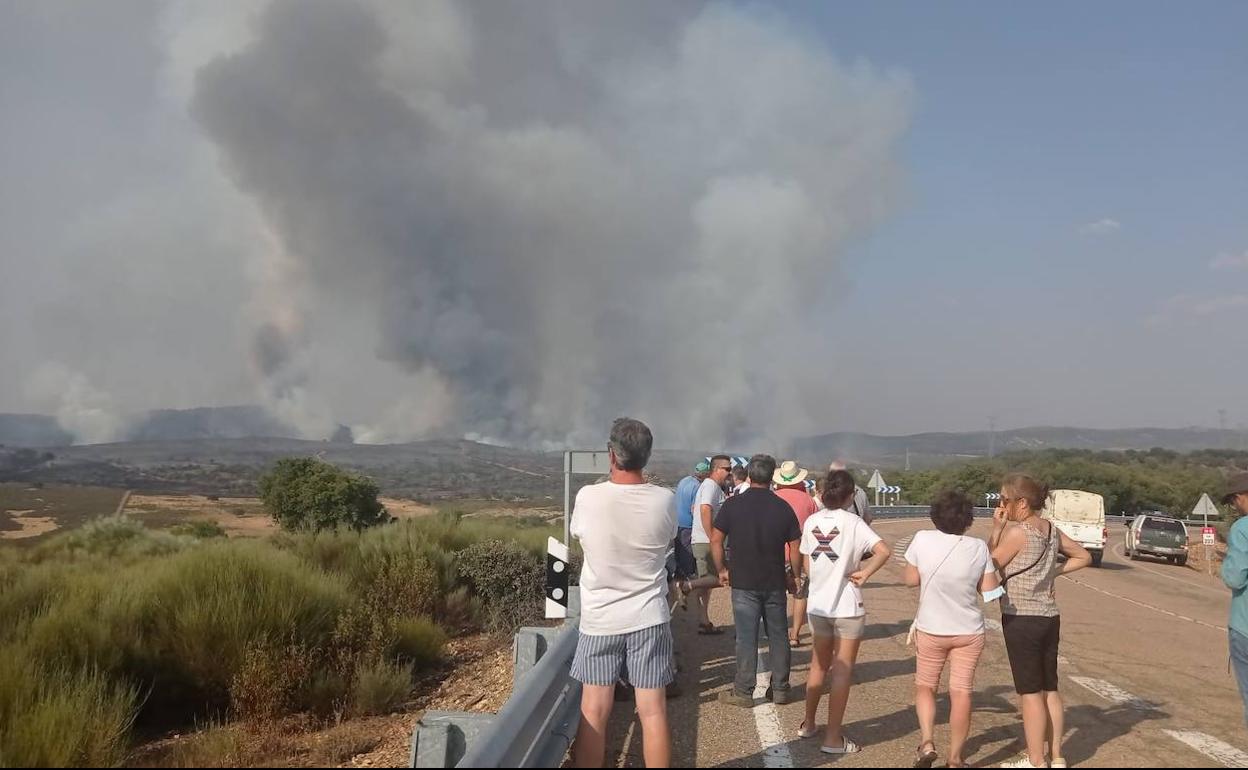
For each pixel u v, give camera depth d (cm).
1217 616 1667
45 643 785
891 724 681
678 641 1002
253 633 855
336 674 856
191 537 2112
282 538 1748
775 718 689
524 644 645
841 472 648
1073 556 591
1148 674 968
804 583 837
